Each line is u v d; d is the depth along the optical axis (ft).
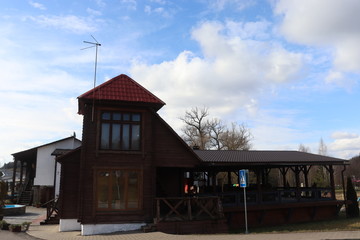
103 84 50.19
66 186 52.37
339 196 132.05
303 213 66.90
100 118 48.16
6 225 53.67
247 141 177.37
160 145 50.55
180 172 59.93
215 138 176.45
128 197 46.98
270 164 60.39
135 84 52.08
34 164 120.16
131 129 49.16
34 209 99.50
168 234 41.11
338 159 71.20
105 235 42.63
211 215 46.62
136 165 48.14
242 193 61.46
